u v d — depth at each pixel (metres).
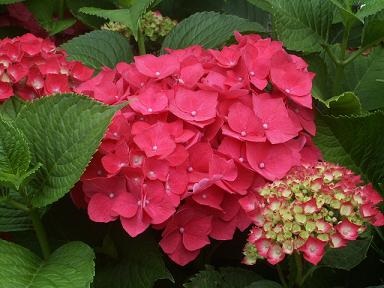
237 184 0.59
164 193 0.56
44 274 0.53
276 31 0.70
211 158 0.58
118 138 0.59
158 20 0.79
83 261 0.54
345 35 0.69
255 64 0.63
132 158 0.58
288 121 0.61
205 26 0.75
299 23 0.70
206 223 0.58
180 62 0.64
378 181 0.65
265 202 0.56
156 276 0.59
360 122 0.63
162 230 0.62
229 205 0.59
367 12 0.65
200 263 0.65
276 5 0.69
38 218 0.58
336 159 0.65
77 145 0.55
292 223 0.53
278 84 0.62
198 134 0.59
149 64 0.64
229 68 0.64
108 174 0.58
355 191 0.54
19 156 0.55
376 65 0.73
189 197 0.58
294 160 0.60
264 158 0.60
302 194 0.54
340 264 0.57
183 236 0.58
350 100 0.65
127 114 0.61
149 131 0.58
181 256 0.58
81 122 0.55
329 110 0.68
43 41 0.69
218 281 0.58
